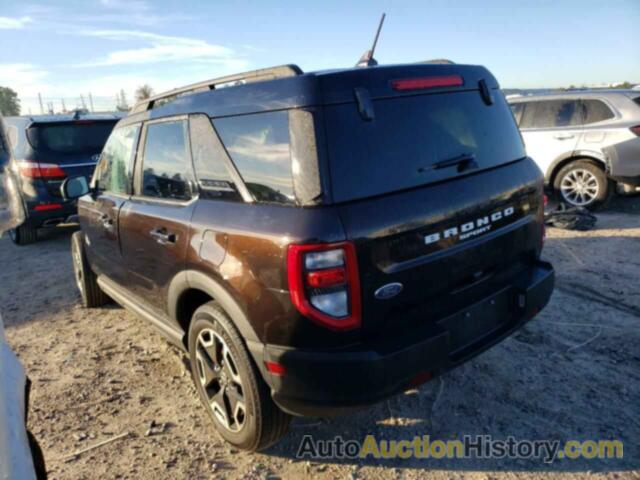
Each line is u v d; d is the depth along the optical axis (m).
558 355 3.46
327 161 2.10
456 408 2.98
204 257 2.52
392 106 2.30
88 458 2.71
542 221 3.03
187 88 2.93
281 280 2.12
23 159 6.63
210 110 2.63
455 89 2.59
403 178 2.27
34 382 3.52
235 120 2.47
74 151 6.95
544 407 2.93
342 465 2.59
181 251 2.72
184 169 2.85
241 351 2.41
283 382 2.22
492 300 2.66
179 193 2.90
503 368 3.35
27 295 5.34
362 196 2.14
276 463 2.62
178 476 2.55
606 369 3.26
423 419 2.91
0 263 6.63
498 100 2.87
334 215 2.06
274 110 2.26
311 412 2.26
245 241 2.27
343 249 2.04
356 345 2.17
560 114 7.50
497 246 2.62
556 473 2.46
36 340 4.22
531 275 2.85
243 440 2.59
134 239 3.30
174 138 2.95
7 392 1.63
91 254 4.38
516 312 2.76
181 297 2.88
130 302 3.73
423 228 2.25
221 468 2.60
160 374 3.58
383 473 2.52
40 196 6.66
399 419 2.92
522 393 3.07
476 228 2.48
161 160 3.10
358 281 2.08
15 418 1.58
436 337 2.28
